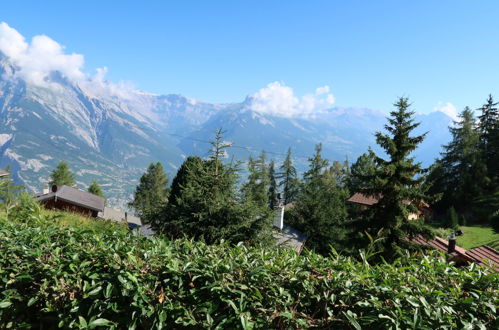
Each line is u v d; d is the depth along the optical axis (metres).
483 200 47.34
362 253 3.97
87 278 3.66
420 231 19.42
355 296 3.21
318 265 3.78
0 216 6.30
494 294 3.13
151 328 3.29
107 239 4.44
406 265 4.12
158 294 3.39
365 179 20.34
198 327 3.34
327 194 33.91
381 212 19.62
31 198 7.53
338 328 3.19
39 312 3.78
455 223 40.59
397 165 19.31
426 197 19.14
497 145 52.97
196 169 13.88
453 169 52.09
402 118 19.56
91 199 38.38
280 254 4.45
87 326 3.26
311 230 29.97
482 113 59.03
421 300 2.91
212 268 3.50
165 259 3.67
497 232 37.31
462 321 2.86
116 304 3.41
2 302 3.63
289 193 61.38
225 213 11.99
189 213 12.39
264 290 3.39
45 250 3.98
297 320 3.07
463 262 12.95
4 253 3.95
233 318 3.21
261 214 12.45
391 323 2.90
